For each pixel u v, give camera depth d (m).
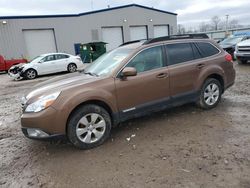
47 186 3.28
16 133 5.29
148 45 4.89
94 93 4.17
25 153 4.28
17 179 3.50
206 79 5.59
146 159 3.76
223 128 4.69
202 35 5.79
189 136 4.44
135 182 3.22
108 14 30.36
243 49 13.43
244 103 6.21
